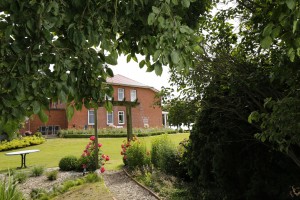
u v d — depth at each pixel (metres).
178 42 1.84
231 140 4.93
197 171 6.16
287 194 4.48
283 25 1.78
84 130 25.81
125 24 2.09
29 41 1.70
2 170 11.68
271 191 4.54
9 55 1.71
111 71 2.26
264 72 3.68
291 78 3.03
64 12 1.82
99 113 28.25
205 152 5.51
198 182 6.01
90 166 10.67
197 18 2.93
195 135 5.78
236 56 3.94
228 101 4.36
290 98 2.65
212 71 3.97
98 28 1.92
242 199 4.94
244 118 4.41
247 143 4.88
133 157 9.65
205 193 5.58
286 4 1.73
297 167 4.43
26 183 9.30
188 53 1.99
